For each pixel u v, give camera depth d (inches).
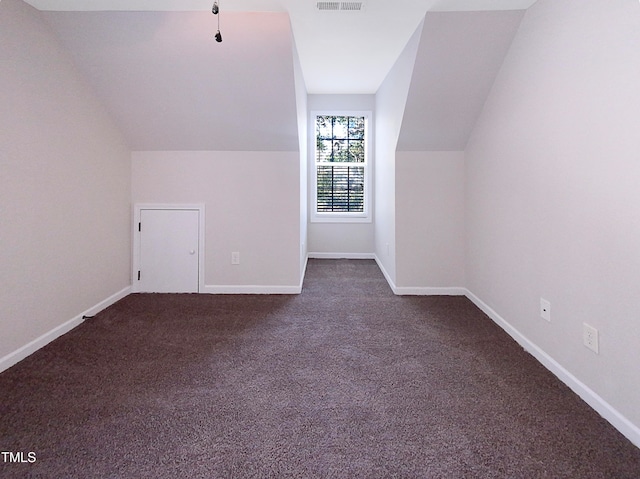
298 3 81.0
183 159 123.6
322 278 150.3
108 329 93.4
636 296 51.1
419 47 91.4
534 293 78.5
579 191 62.7
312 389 65.6
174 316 103.5
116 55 91.3
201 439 51.8
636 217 50.7
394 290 128.0
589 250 60.4
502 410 59.0
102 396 62.7
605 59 55.6
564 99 66.4
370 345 84.9
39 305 81.6
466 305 114.5
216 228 125.6
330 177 194.4
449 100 104.3
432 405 60.5
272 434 53.0
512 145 87.8
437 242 124.8
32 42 77.9
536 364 75.2
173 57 92.5
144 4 79.0
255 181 124.5
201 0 77.9
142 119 111.2
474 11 82.2
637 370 51.0
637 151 50.2
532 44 78.0
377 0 78.5
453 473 45.5
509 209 89.9
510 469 46.1
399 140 119.1
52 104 84.5
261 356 79.0
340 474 45.3
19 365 73.4
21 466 46.2
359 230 193.9
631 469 46.1
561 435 52.7
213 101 105.7
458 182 122.8
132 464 46.8
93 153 101.7
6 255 72.2
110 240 111.7
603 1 55.7
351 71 138.3
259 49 91.0
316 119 190.9
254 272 127.3
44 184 82.4
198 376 70.0
